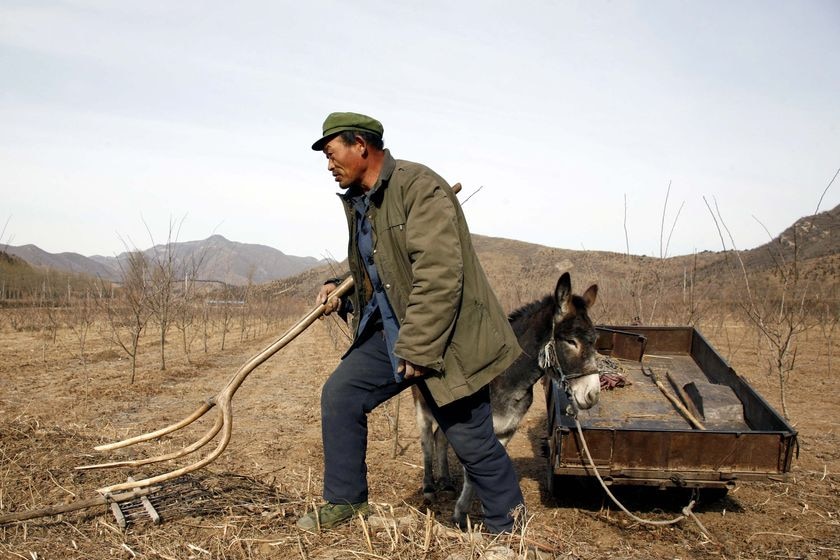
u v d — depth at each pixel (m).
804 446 7.22
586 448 4.43
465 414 3.22
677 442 4.45
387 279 3.07
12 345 16.98
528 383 4.73
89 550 3.16
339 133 3.11
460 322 3.00
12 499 3.84
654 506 5.24
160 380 11.64
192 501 3.88
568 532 4.54
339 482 3.36
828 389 11.12
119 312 15.38
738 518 4.98
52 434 5.39
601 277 13.78
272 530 3.40
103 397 9.63
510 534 3.20
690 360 7.16
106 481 4.24
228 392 3.37
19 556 3.03
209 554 3.11
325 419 3.36
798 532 4.68
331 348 19.36
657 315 11.90
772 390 11.04
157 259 13.15
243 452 6.56
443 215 2.88
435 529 3.29
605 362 6.64
